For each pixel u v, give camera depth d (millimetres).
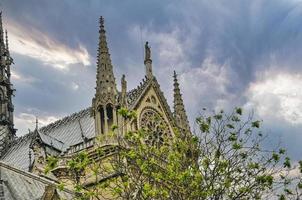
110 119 64750
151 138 67750
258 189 32406
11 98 100125
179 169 33562
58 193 48312
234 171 33062
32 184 51125
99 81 67312
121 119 63969
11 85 101125
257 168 32812
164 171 34469
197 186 32219
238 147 33500
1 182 46594
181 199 32406
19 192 48188
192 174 32719
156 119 68688
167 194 32625
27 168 76938
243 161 33344
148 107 71438
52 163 33656
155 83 74125
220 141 33844
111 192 36906
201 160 33531
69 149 65438
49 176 59469
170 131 73312
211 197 32500
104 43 69875
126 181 34844
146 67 74688
